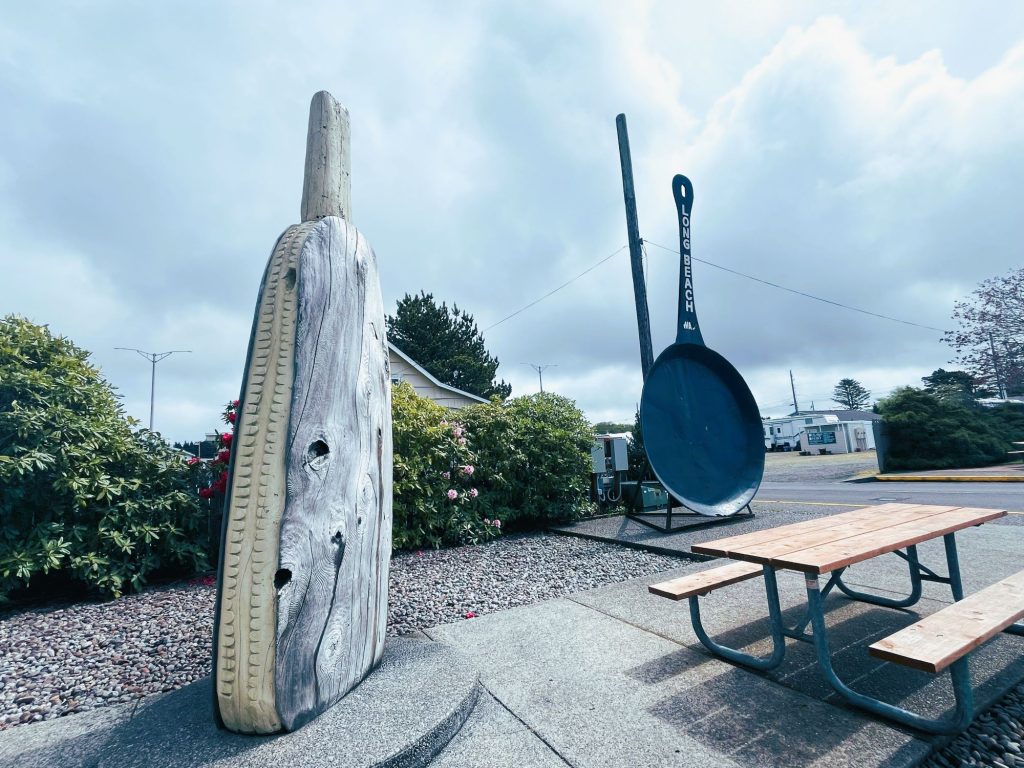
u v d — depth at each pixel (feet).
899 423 49.14
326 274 6.90
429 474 20.26
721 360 22.71
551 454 24.45
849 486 39.01
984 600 6.98
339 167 8.10
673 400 21.15
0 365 15.33
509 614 11.35
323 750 5.49
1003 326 54.29
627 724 6.59
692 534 19.13
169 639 11.02
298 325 6.41
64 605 14.29
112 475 15.80
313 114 8.11
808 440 110.42
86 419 15.84
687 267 22.39
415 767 5.67
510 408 25.55
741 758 5.81
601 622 10.51
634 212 26.73
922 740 6.03
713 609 10.86
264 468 6.05
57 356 16.55
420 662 7.84
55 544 13.97
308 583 6.15
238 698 5.75
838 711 6.75
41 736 7.01
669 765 5.73
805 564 6.73
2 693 8.75
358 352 7.27
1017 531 16.99
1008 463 47.55
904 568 13.08
